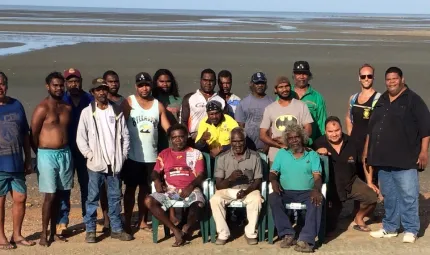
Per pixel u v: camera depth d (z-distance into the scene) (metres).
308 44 36.03
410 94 6.66
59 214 7.21
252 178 6.91
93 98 7.33
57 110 6.68
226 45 34.03
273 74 22.50
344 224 7.65
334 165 7.18
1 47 29.89
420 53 31.00
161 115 7.31
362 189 7.20
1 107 6.46
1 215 6.66
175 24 64.56
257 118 7.62
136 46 32.03
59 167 6.71
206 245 6.85
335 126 7.10
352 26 68.38
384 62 26.39
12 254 6.55
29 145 6.78
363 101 7.45
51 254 6.57
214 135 7.39
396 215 7.01
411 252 6.60
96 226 7.49
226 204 6.85
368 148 6.97
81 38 37.81
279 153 6.93
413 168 6.70
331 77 21.59
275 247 6.75
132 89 18.33
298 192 6.85
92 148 6.79
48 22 62.97
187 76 21.34
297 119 7.22
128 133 6.95
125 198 7.30
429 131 6.56
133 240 7.06
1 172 6.49
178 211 7.96
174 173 6.93
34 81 19.30
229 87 8.16
